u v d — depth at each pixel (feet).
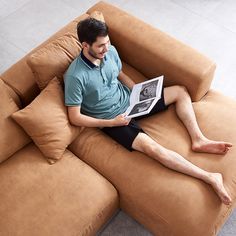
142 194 5.85
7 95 6.00
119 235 6.74
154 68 6.98
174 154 6.00
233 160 6.07
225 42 9.53
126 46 7.06
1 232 5.41
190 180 5.89
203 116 6.61
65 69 6.43
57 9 10.26
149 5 10.32
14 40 9.66
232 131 6.37
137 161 6.13
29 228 5.45
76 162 6.19
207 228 5.53
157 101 6.62
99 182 5.97
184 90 6.74
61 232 5.45
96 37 5.65
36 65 6.20
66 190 5.81
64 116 6.13
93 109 6.48
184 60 6.62
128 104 6.73
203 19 9.98
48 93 6.12
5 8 10.27
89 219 5.64
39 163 6.08
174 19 10.00
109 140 6.46
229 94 8.63
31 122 5.85
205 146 6.13
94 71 6.10
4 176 5.94
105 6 7.35
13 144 6.00
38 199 5.70
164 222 5.71
